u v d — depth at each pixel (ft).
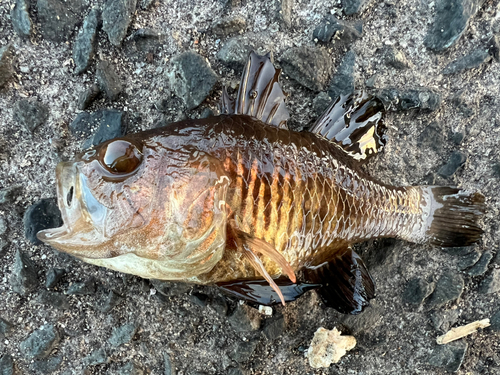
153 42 0.31
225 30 0.31
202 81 0.31
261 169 0.24
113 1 0.30
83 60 0.30
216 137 0.24
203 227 0.23
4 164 0.30
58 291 0.31
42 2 0.30
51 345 0.31
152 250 0.23
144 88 0.31
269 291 0.28
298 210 0.25
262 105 0.27
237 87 0.31
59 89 0.30
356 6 0.31
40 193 0.31
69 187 0.23
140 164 0.22
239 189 0.24
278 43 0.31
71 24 0.30
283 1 0.31
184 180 0.22
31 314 0.31
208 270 0.25
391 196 0.30
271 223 0.25
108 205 0.22
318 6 0.31
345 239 0.29
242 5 0.31
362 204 0.28
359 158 0.30
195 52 0.31
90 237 0.22
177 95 0.31
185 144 0.23
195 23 0.31
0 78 0.30
